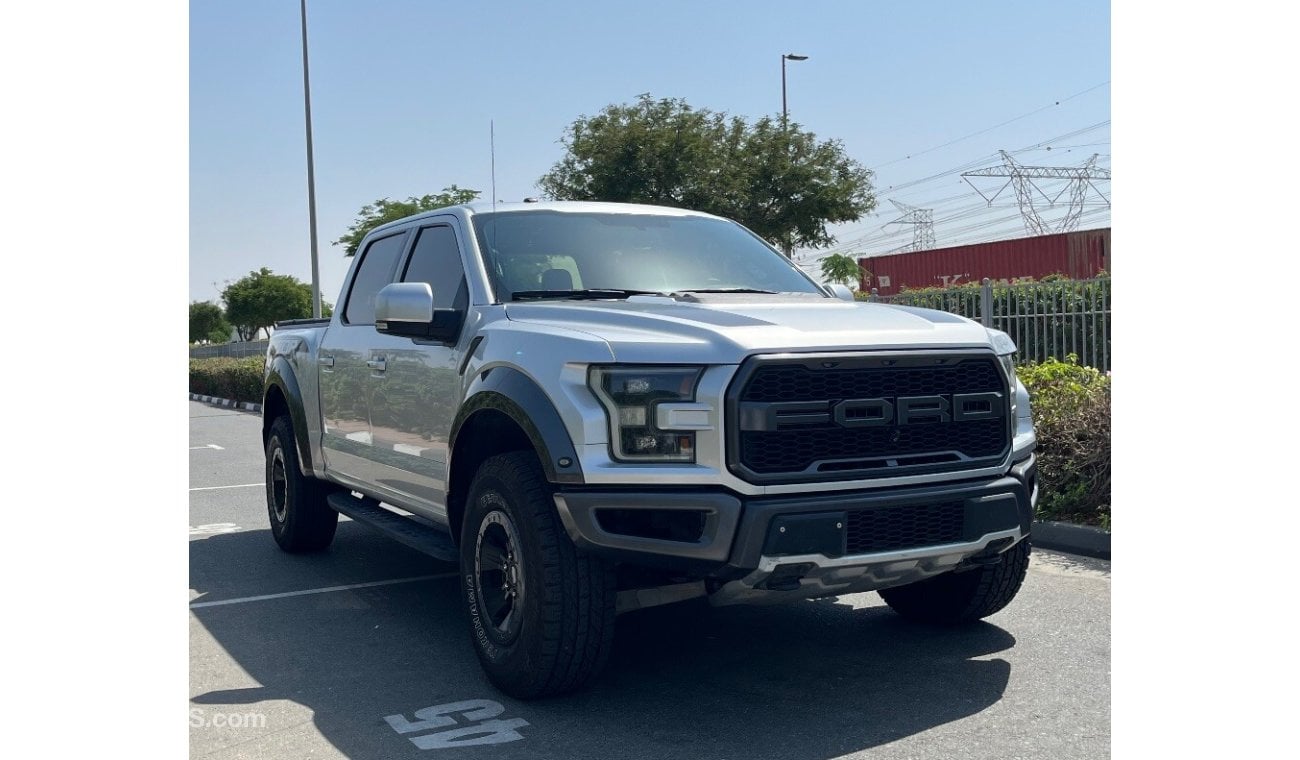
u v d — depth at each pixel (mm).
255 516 9289
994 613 5344
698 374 3938
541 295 4945
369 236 6496
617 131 30016
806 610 5691
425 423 5156
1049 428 7520
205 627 5629
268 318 75125
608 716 4203
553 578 4125
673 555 3941
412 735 4059
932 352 4164
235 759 3854
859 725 4062
